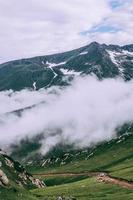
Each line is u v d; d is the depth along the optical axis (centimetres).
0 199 18738
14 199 19338
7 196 19350
